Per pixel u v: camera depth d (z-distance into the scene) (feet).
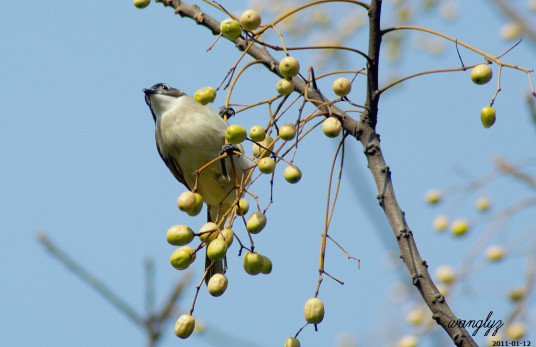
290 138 23.53
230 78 25.27
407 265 23.41
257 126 23.52
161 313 23.86
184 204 22.77
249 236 22.90
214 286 21.81
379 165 25.14
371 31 24.75
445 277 32.14
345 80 24.17
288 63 23.56
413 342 31.78
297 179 23.63
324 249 22.66
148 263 24.32
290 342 21.61
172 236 22.07
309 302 21.67
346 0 24.86
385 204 24.40
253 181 25.68
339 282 22.18
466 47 23.16
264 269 23.34
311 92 27.45
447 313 22.40
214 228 22.29
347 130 25.80
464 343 21.85
